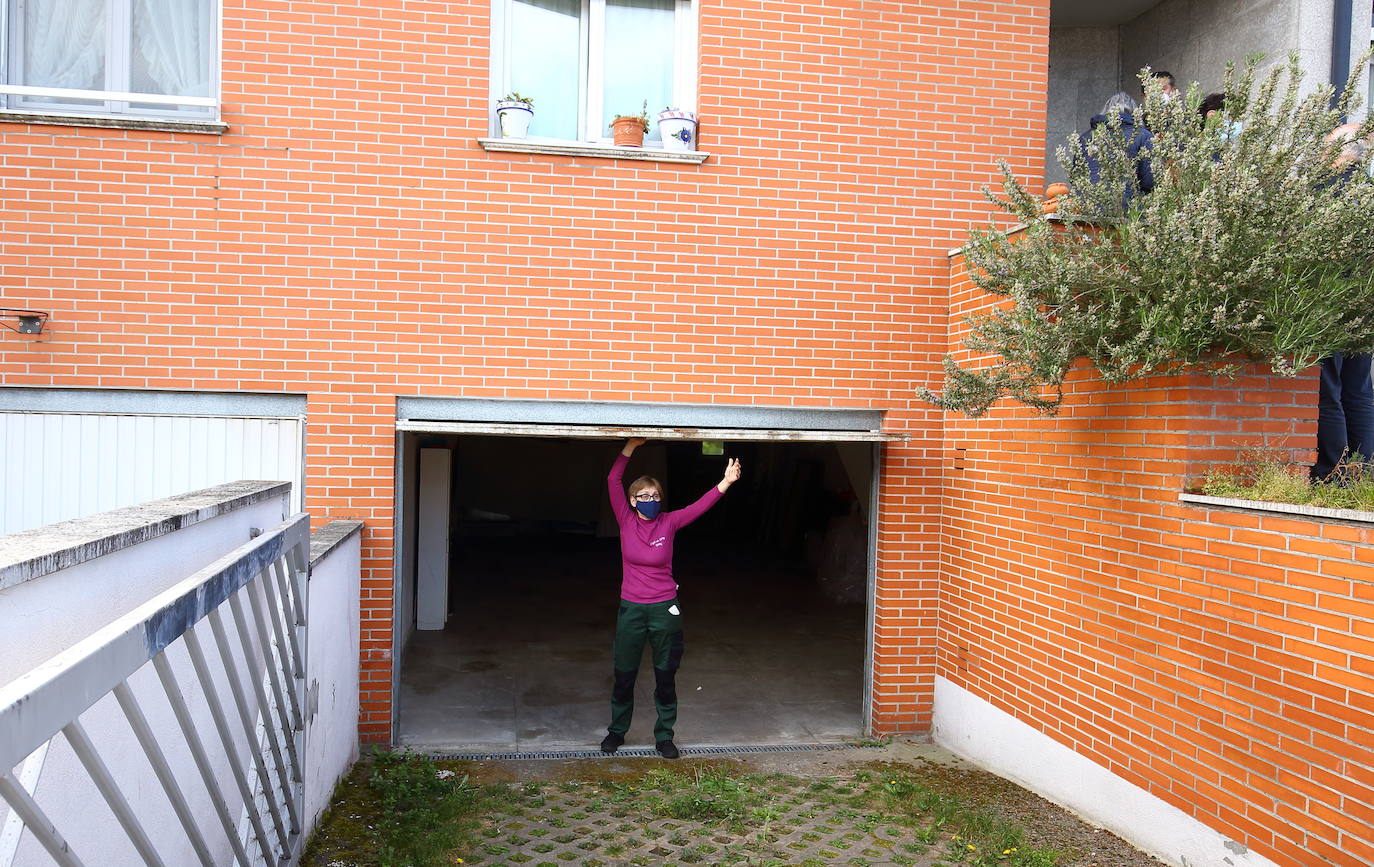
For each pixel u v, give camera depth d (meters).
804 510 14.49
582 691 7.96
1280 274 4.24
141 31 6.27
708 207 6.55
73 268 5.97
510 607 11.22
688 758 6.43
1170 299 4.29
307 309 6.19
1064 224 5.29
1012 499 6.08
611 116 6.84
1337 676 3.79
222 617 3.78
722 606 11.56
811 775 6.12
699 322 6.55
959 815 5.34
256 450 6.25
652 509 6.38
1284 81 7.14
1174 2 8.54
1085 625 5.36
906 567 6.93
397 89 6.23
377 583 6.31
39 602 2.23
